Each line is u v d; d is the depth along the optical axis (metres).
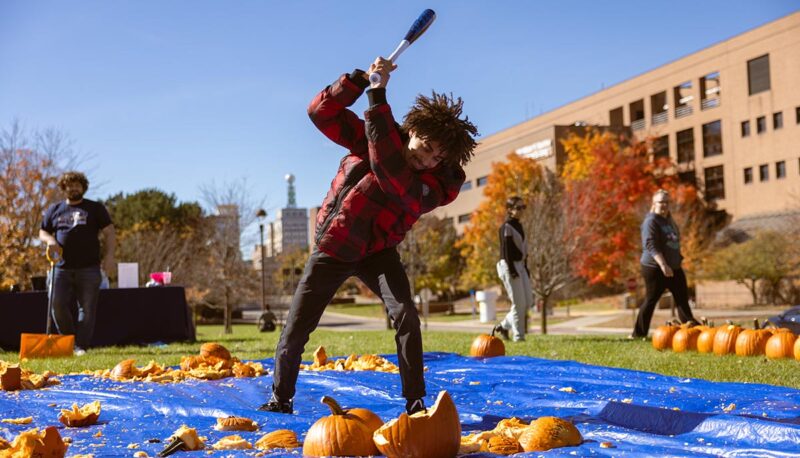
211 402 4.21
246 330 29.80
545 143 49.28
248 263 39.38
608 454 2.65
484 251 36.44
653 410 3.42
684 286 9.16
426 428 2.64
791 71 39.88
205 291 37.28
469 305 56.06
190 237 40.78
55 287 8.28
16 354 9.19
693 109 45.84
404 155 3.27
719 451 2.65
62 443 2.73
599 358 6.94
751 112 42.12
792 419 3.38
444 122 3.18
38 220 27.12
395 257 3.66
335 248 3.50
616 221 34.97
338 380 5.00
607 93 52.38
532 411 3.81
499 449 2.77
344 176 3.47
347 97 3.30
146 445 3.03
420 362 3.57
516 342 9.06
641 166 39.34
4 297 10.41
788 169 40.12
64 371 6.54
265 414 3.68
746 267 34.44
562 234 23.05
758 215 41.28
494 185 38.88
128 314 11.29
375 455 2.77
